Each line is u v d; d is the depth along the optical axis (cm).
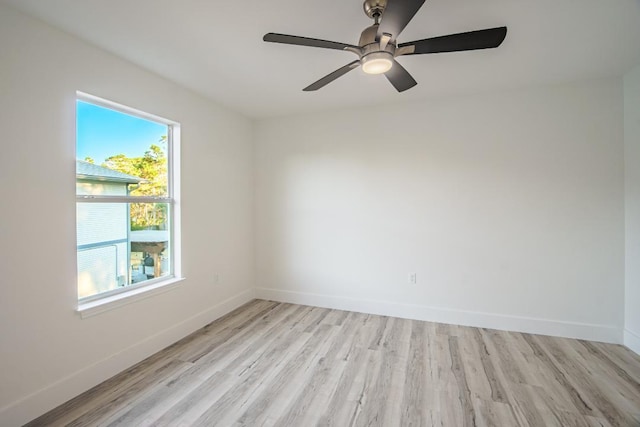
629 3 164
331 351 255
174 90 274
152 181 266
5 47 163
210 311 320
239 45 209
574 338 278
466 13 173
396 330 298
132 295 232
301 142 374
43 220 180
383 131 338
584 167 274
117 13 172
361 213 349
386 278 341
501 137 297
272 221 390
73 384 193
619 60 232
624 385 205
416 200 327
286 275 386
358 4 166
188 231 292
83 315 199
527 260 292
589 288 275
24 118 171
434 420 173
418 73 255
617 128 264
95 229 220
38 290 178
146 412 179
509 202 296
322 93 303
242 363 236
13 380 166
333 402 189
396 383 209
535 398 192
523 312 294
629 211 258
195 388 203
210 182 321
